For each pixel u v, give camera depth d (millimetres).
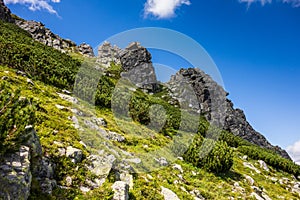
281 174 31391
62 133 13102
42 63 26344
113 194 10000
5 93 8625
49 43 77250
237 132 61625
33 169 8961
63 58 40938
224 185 18609
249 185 21062
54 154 10781
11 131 7953
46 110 15633
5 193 6906
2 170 7316
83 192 9859
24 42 43875
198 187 16562
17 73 23094
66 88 25516
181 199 12922
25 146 8766
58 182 9742
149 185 12523
